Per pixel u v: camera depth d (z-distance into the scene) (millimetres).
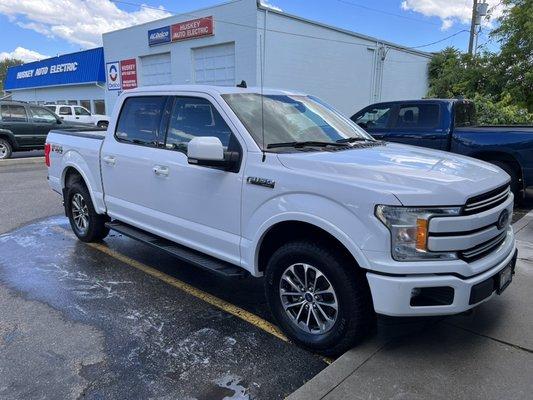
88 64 29422
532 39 15062
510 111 12930
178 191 4176
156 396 2867
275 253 3439
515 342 3266
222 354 3350
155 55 23531
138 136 4809
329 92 21906
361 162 3209
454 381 2826
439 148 8352
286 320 3471
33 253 5652
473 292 2854
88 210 5766
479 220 2895
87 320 3875
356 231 2881
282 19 18953
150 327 3756
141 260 5387
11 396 2850
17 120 15484
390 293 2797
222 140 3826
